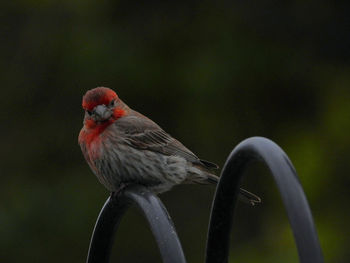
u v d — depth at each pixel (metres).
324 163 12.91
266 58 13.52
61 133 13.88
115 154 7.73
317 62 13.62
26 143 13.90
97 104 7.81
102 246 6.02
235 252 12.69
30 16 14.14
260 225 13.18
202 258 13.34
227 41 13.52
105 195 13.30
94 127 7.85
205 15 13.76
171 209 13.52
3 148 13.86
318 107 13.48
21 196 13.31
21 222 13.13
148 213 5.41
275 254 12.18
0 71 14.12
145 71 13.45
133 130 7.82
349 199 12.70
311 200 12.73
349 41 13.55
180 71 13.48
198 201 13.54
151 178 7.86
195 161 8.16
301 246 4.27
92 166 7.95
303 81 13.56
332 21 13.62
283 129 13.56
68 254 13.07
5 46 14.16
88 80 13.65
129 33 13.65
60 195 13.34
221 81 13.41
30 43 14.09
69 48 13.77
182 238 13.41
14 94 14.05
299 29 13.66
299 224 4.32
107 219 6.00
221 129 13.62
